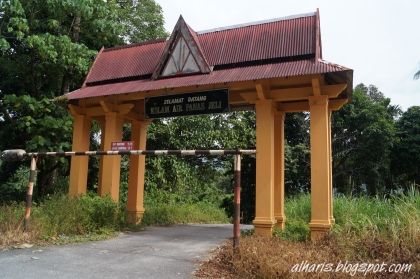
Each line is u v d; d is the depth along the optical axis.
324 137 8.53
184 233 10.38
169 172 19.08
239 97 9.95
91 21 13.65
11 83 13.81
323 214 8.23
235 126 20.09
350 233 7.49
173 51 10.22
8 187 14.60
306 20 9.38
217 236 9.84
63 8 12.57
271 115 9.03
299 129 23.66
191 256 7.23
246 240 7.36
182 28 10.13
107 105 10.84
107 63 11.78
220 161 21.48
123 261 6.75
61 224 8.90
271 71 8.67
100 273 5.94
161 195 17.72
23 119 12.06
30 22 12.75
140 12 17.77
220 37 10.19
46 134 12.40
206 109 9.35
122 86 10.62
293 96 8.91
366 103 24.77
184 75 9.94
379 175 24.69
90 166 16.50
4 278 5.56
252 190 18.81
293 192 20.77
